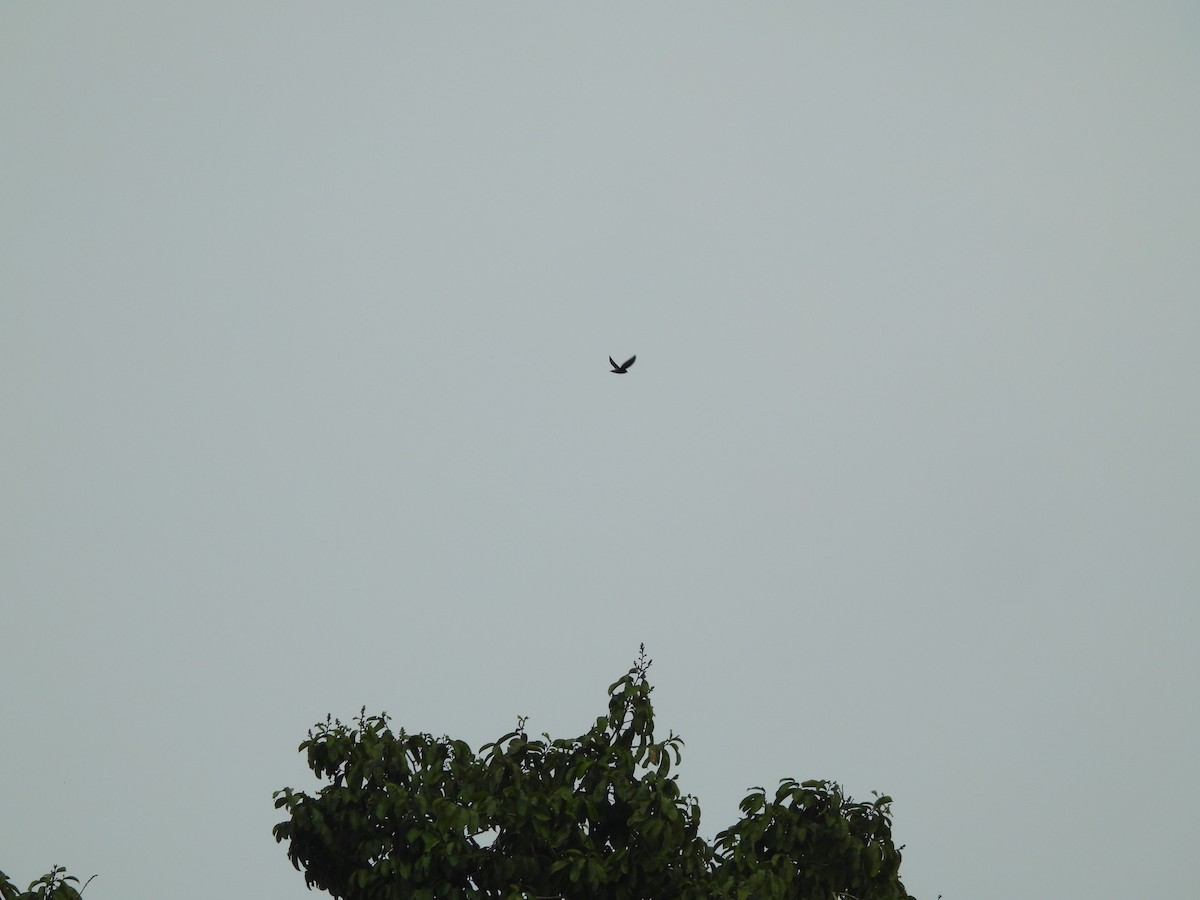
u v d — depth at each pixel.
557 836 64.69
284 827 65.44
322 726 68.81
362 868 64.75
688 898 63.06
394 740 67.56
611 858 63.72
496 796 65.75
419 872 63.34
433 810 65.12
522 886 63.72
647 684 69.38
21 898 59.38
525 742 68.62
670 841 63.84
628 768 66.88
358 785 66.00
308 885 65.94
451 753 68.31
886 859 67.94
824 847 66.81
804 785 68.56
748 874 65.25
